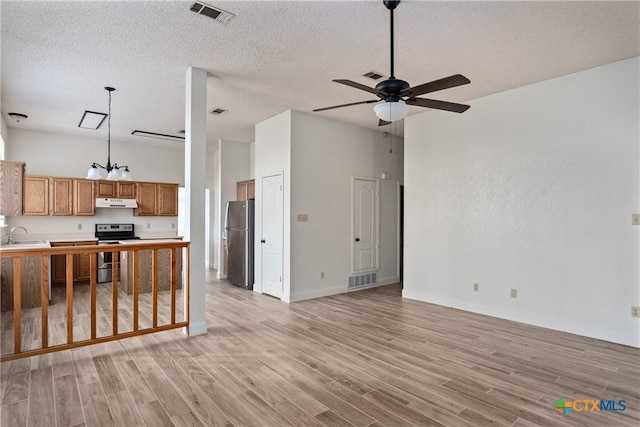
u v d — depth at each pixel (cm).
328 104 495
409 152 545
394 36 304
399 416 225
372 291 594
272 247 552
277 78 401
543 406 237
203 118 378
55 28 291
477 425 215
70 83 409
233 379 272
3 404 235
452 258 488
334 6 262
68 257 306
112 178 514
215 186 845
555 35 302
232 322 416
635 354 322
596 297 367
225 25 288
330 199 567
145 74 386
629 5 257
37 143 629
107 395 247
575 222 381
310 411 230
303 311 465
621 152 352
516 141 427
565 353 325
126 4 258
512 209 430
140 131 631
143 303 497
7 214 417
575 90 381
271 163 556
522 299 420
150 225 740
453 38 308
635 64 344
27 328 388
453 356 317
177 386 261
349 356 317
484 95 454
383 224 651
